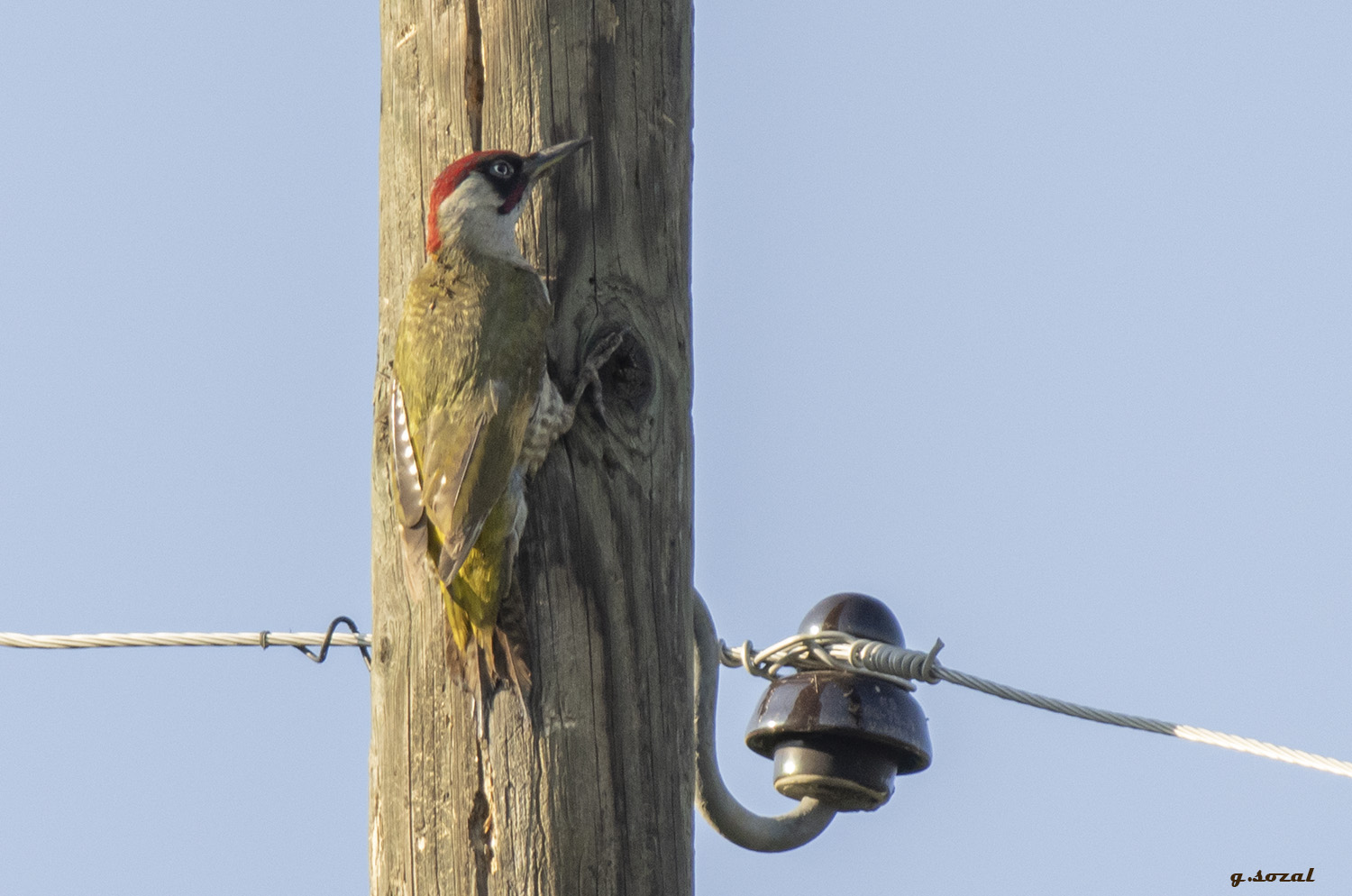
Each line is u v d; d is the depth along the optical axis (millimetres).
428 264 10570
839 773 12242
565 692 9562
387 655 10094
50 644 12609
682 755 9828
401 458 10180
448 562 9492
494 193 10359
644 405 10086
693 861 9883
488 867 9422
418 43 10750
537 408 9875
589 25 10445
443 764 9633
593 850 9391
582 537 9820
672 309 10406
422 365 10297
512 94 10438
